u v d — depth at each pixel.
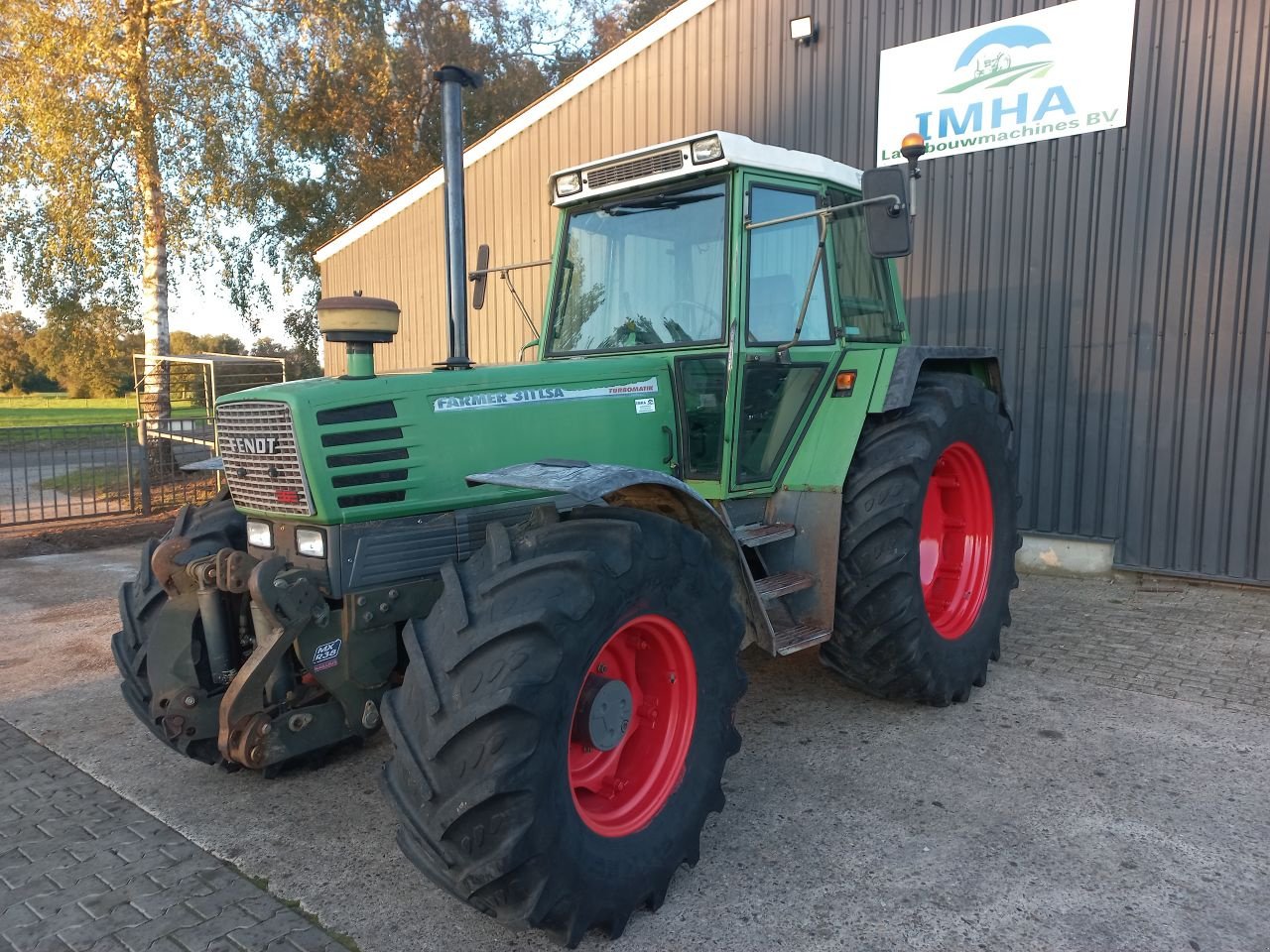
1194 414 5.81
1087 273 6.14
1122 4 5.82
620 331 3.85
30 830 3.04
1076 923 2.42
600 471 2.53
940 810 3.06
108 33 12.59
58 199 12.94
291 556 2.89
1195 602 5.61
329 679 2.79
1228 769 3.33
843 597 3.69
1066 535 6.37
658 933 2.42
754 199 3.57
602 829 2.41
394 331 2.97
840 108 7.24
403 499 2.85
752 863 2.76
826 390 3.96
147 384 14.03
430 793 2.13
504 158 9.98
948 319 6.79
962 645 4.01
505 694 2.08
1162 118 5.77
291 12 15.30
